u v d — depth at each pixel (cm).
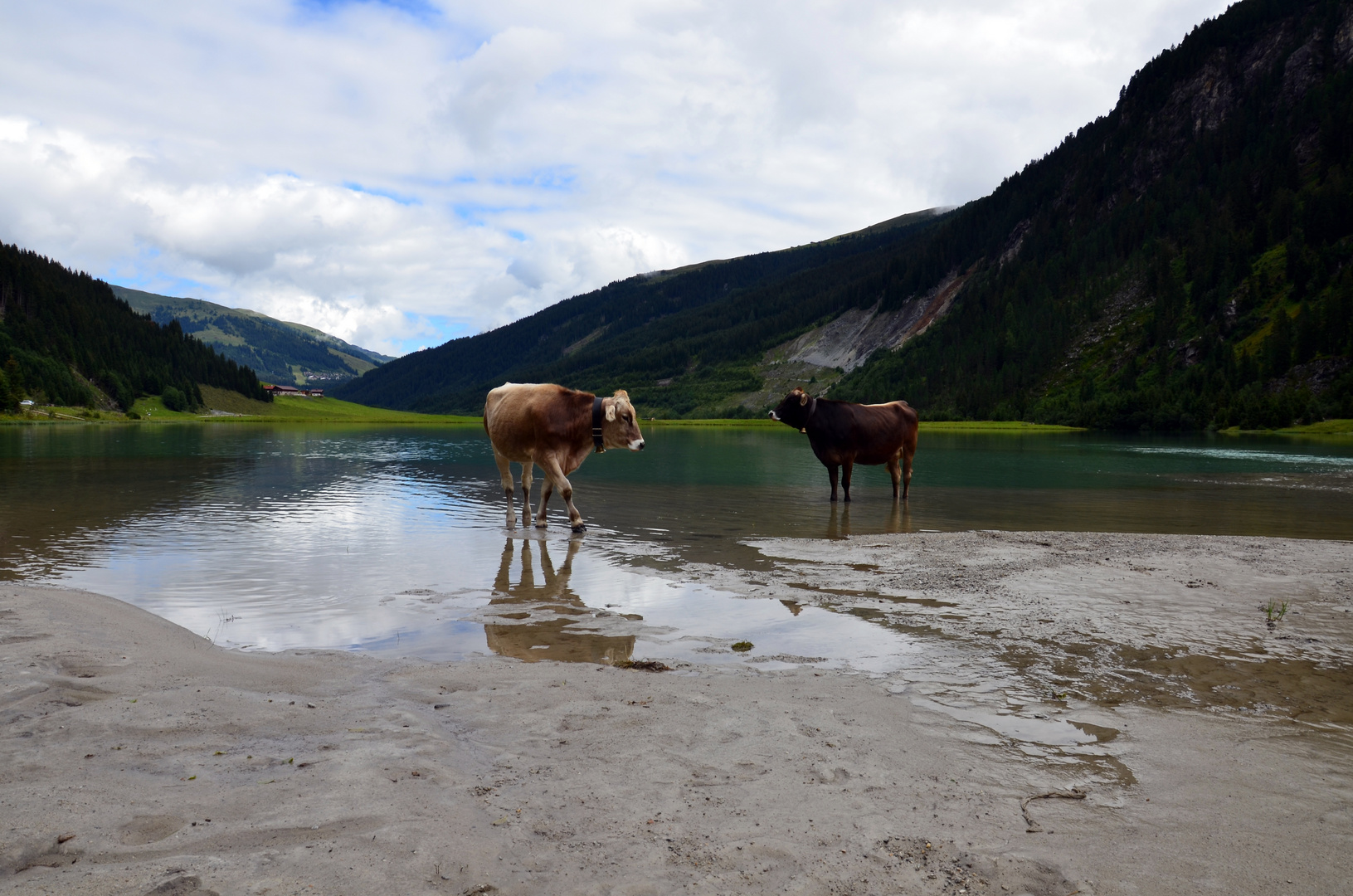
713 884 292
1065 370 17675
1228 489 2317
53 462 3111
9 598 761
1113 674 607
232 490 2098
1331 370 12712
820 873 303
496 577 990
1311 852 332
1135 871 313
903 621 777
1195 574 997
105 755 398
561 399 1412
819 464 3444
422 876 289
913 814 359
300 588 920
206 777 374
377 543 1262
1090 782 405
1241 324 15588
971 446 5900
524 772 397
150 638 666
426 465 3209
